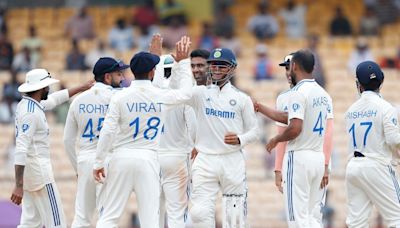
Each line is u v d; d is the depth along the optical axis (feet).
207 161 133.39
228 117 132.98
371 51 264.72
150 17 269.44
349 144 135.85
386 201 133.39
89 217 138.72
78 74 249.75
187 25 273.54
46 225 135.33
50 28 277.23
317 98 131.13
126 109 127.44
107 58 138.62
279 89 243.60
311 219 132.16
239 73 252.21
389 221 133.90
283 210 219.20
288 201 131.13
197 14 275.59
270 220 218.38
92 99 137.28
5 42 258.98
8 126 233.96
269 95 241.96
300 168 130.62
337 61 259.60
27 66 254.88
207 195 133.49
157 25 269.23
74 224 138.62
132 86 128.36
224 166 133.18
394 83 249.34
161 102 128.67
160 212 142.31
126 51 261.03
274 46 264.72
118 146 128.26
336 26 270.67
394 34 273.54
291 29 272.10
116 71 138.51
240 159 134.10
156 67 138.00
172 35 262.67
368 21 271.90
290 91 131.44
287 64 135.33
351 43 267.18
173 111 140.67
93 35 270.46
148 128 128.06
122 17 278.46
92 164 137.08
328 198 219.00
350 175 134.51
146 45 260.62
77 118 137.49
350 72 254.27
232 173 133.39
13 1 287.07
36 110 133.18
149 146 128.26
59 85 242.37
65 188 220.43
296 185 130.72
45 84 133.59
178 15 269.03
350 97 246.88
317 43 265.13
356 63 254.88
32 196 135.03
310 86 131.23
